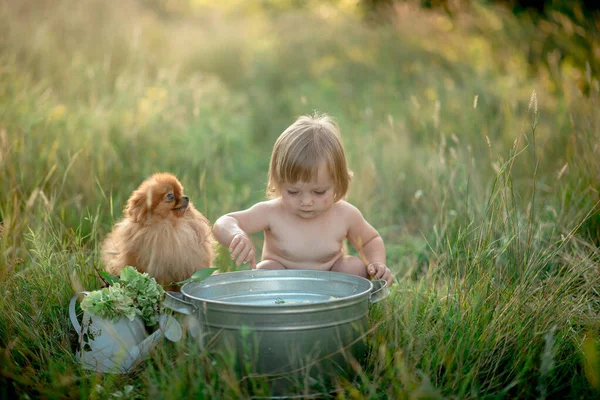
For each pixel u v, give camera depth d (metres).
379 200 5.49
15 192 4.13
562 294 3.18
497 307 2.96
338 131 3.45
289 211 3.45
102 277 3.08
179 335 2.78
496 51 10.07
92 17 9.53
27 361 2.77
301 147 3.15
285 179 3.20
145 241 3.15
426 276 3.65
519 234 3.43
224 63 10.10
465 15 11.07
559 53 8.90
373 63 10.04
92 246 4.04
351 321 2.65
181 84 7.80
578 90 5.13
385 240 4.97
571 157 4.57
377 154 6.17
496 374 2.79
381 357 2.63
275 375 2.55
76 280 3.32
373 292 2.90
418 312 3.14
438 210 4.57
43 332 2.99
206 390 2.43
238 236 3.12
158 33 10.23
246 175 6.11
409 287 3.54
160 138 5.73
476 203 4.32
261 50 10.55
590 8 9.67
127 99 6.30
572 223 4.12
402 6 12.16
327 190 3.22
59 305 3.21
